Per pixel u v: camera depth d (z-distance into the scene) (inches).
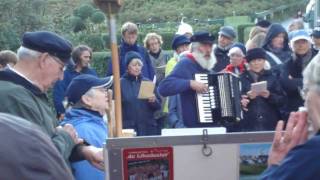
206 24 973.2
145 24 1011.9
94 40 670.5
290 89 223.6
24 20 662.5
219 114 214.4
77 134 138.3
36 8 689.6
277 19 1117.1
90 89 146.7
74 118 144.8
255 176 100.3
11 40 633.6
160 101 285.9
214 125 215.6
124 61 284.5
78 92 146.9
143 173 100.5
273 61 254.7
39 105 121.7
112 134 139.9
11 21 647.1
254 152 100.2
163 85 218.5
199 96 215.0
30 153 44.2
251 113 221.8
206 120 214.4
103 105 146.3
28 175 43.6
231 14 1133.1
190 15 1107.3
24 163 43.7
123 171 99.8
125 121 258.8
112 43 130.6
